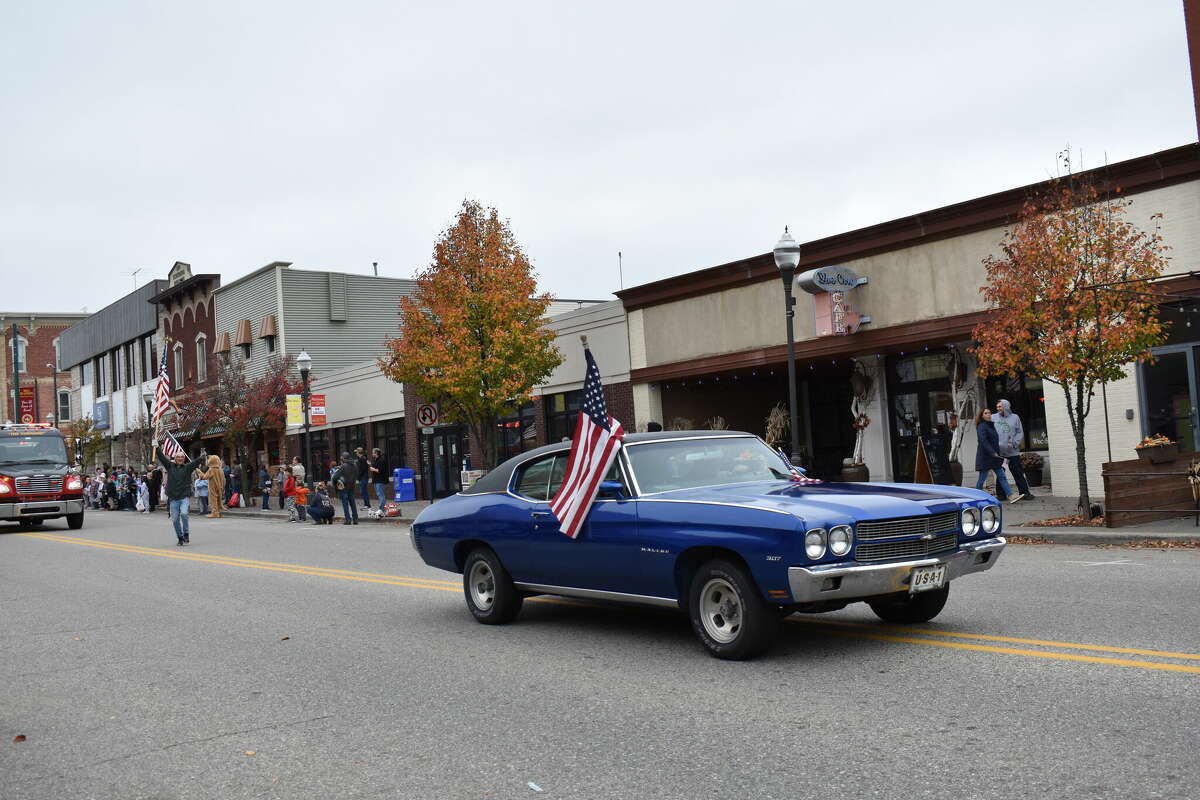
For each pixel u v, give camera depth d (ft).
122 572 51.49
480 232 84.74
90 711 22.17
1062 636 23.41
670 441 26.66
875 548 21.53
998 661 21.33
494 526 28.99
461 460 108.06
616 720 18.90
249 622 33.09
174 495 68.85
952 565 22.76
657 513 23.99
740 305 77.97
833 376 89.76
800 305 73.87
